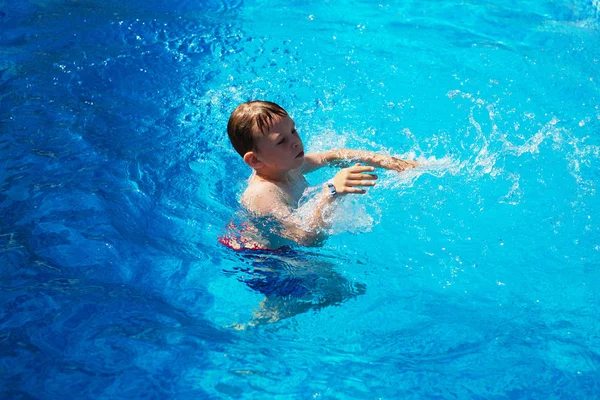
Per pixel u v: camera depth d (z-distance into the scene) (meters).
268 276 3.36
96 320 3.02
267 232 3.52
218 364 2.84
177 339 2.95
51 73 4.98
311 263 3.44
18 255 3.37
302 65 5.09
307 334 3.07
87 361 2.80
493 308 3.19
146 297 3.20
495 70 4.93
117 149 4.23
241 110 3.59
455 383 2.77
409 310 3.18
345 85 4.85
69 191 3.83
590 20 5.55
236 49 5.32
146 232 3.62
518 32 5.39
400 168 3.99
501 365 2.86
